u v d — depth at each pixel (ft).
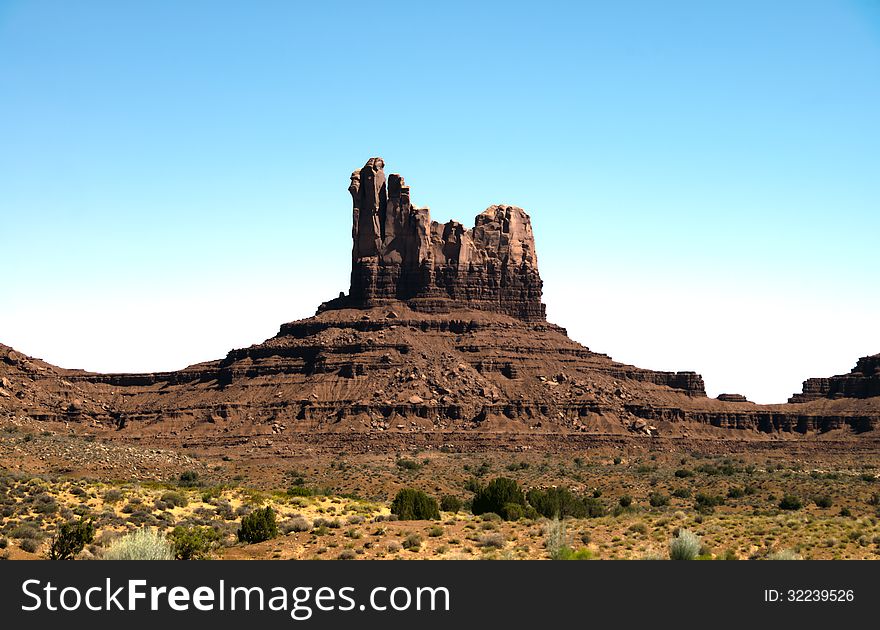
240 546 285.02
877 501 566.36
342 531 299.99
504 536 286.25
